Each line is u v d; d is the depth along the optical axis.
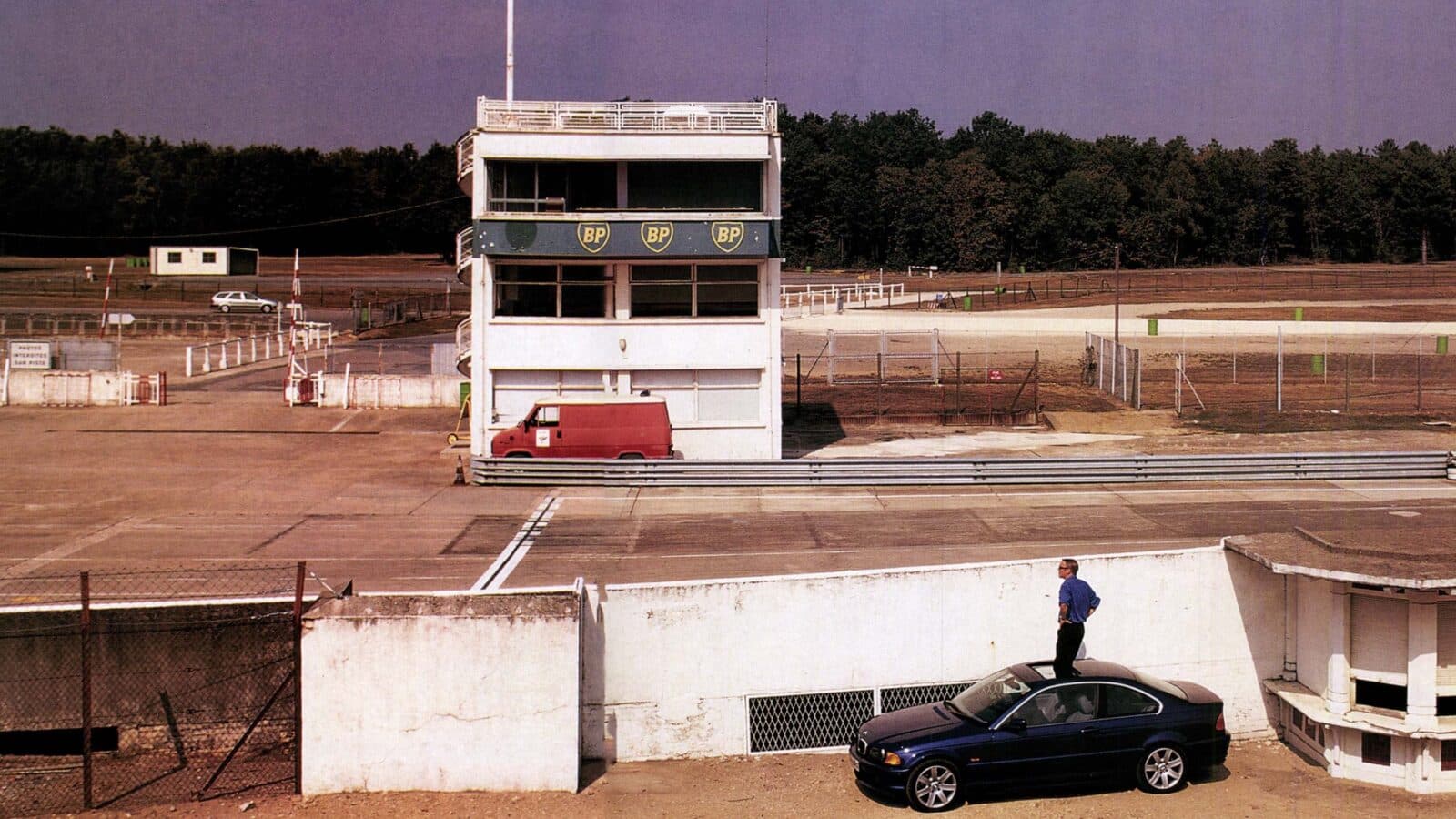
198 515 30.17
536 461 34.47
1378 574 17.02
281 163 173.12
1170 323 77.50
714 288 39.00
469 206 156.75
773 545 27.09
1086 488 34.00
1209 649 19.36
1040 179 173.12
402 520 29.88
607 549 26.78
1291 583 19.33
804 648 18.45
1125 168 179.75
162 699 16.97
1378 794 16.95
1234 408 48.91
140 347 68.75
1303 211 159.00
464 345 45.03
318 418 46.66
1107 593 19.08
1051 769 16.23
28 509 30.72
